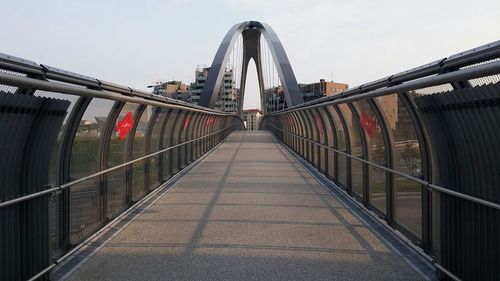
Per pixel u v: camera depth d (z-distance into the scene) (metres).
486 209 3.38
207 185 10.33
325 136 11.40
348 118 8.61
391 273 4.38
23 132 3.66
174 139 12.09
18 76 3.05
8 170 3.53
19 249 3.71
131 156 7.62
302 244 5.42
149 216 7.03
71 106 4.60
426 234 4.82
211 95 40.12
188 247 5.30
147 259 4.86
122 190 7.19
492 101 3.08
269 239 5.65
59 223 4.79
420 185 4.94
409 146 5.22
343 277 4.27
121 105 6.23
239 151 21.23
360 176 7.89
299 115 17.02
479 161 3.44
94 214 5.85
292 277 4.28
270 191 9.46
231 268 4.55
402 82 4.52
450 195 3.97
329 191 9.45
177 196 8.86
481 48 2.89
